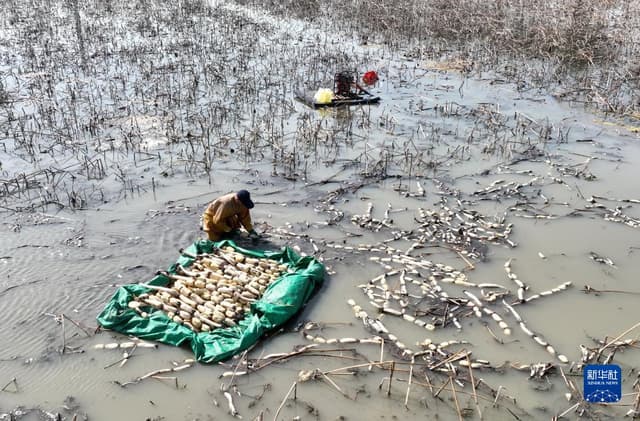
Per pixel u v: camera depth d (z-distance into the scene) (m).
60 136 14.20
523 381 7.35
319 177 12.69
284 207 11.45
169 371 7.41
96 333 8.00
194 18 26.70
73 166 12.95
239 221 10.23
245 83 17.80
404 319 8.38
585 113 16.34
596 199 11.81
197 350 7.57
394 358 7.68
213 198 11.76
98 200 11.58
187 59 20.50
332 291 8.97
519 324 8.31
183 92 17.41
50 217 10.95
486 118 15.84
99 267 9.48
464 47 22.14
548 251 10.10
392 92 17.98
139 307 8.27
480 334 8.13
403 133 14.97
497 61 20.53
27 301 8.64
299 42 23.38
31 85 17.66
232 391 7.14
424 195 11.98
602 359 7.71
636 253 10.05
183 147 13.97
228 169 12.96
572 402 7.03
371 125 15.44
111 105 16.39
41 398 7.04
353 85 17.80
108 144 14.02
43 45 21.92
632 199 11.78
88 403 6.98
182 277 8.85
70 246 10.04
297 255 9.53
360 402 7.03
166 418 6.81
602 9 24.98
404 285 9.05
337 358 7.66
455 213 11.28
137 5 28.33
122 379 7.30
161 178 12.51
